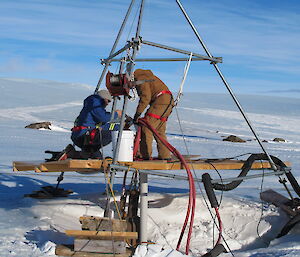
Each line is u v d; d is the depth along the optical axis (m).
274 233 5.02
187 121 41.41
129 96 4.41
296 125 47.25
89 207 5.30
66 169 4.70
